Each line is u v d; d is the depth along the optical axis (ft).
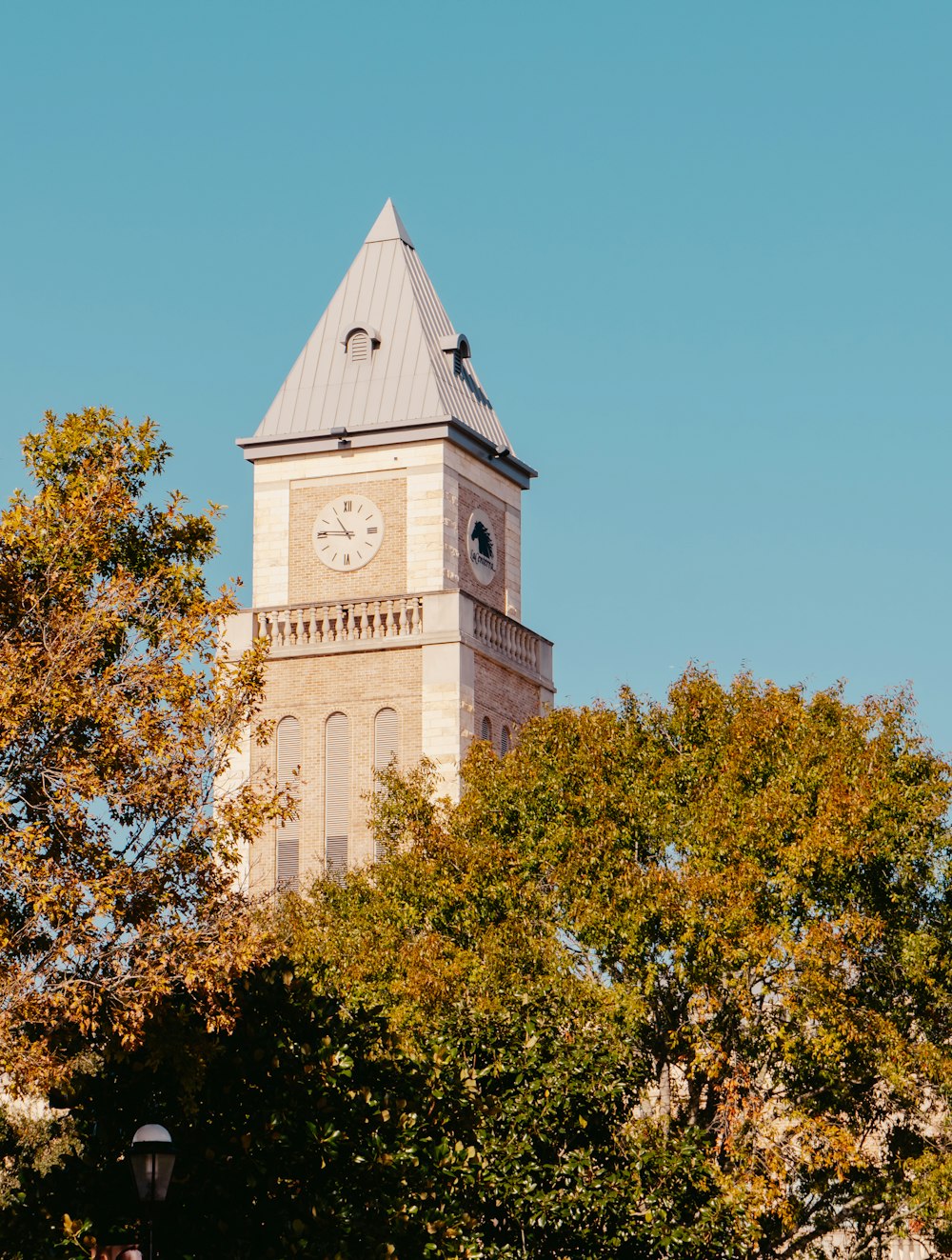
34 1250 100.94
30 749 104.17
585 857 171.32
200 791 107.86
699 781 176.76
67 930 100.12
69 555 112.06
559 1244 126.21
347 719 265.13
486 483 285.64
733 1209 141.18
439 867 181.88
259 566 279.28
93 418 126.00
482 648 268.62
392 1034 117.08
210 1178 103.50
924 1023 168.25
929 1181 159.74
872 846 162.30
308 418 280.51
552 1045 132.36
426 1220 109.09
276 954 108.78
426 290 293.23
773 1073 170.71
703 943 160.25
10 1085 103.96
